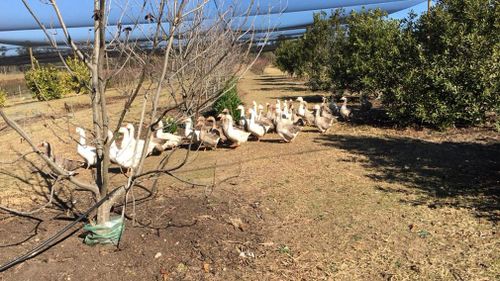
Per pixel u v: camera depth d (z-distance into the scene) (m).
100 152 5.03
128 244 5.17
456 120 11.91
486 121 11.77
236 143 10.52
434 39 11.70
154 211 6.18
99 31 4.47
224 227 5.69
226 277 4.60
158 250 5.06
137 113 16.14
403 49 12.14
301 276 4.63
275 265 4.84
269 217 6.10
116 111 17.70
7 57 19.44
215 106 14.14
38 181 8.16
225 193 7.07
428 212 6.15
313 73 21.67
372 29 15.20
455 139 10.73
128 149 8.03
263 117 12.35
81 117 16.91
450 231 5.54
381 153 9.59
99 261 4.81
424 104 11.45
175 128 10.87
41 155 4.52
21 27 13.64
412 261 4.86
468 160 8.81
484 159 8.84
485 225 5.66
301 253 5.11
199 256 4.98
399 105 11.98
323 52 20.78
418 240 5.34
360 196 6.87
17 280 4.46
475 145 10.05
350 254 5.06
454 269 4.66
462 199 6.61
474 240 5.27
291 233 5.61
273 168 8.62
